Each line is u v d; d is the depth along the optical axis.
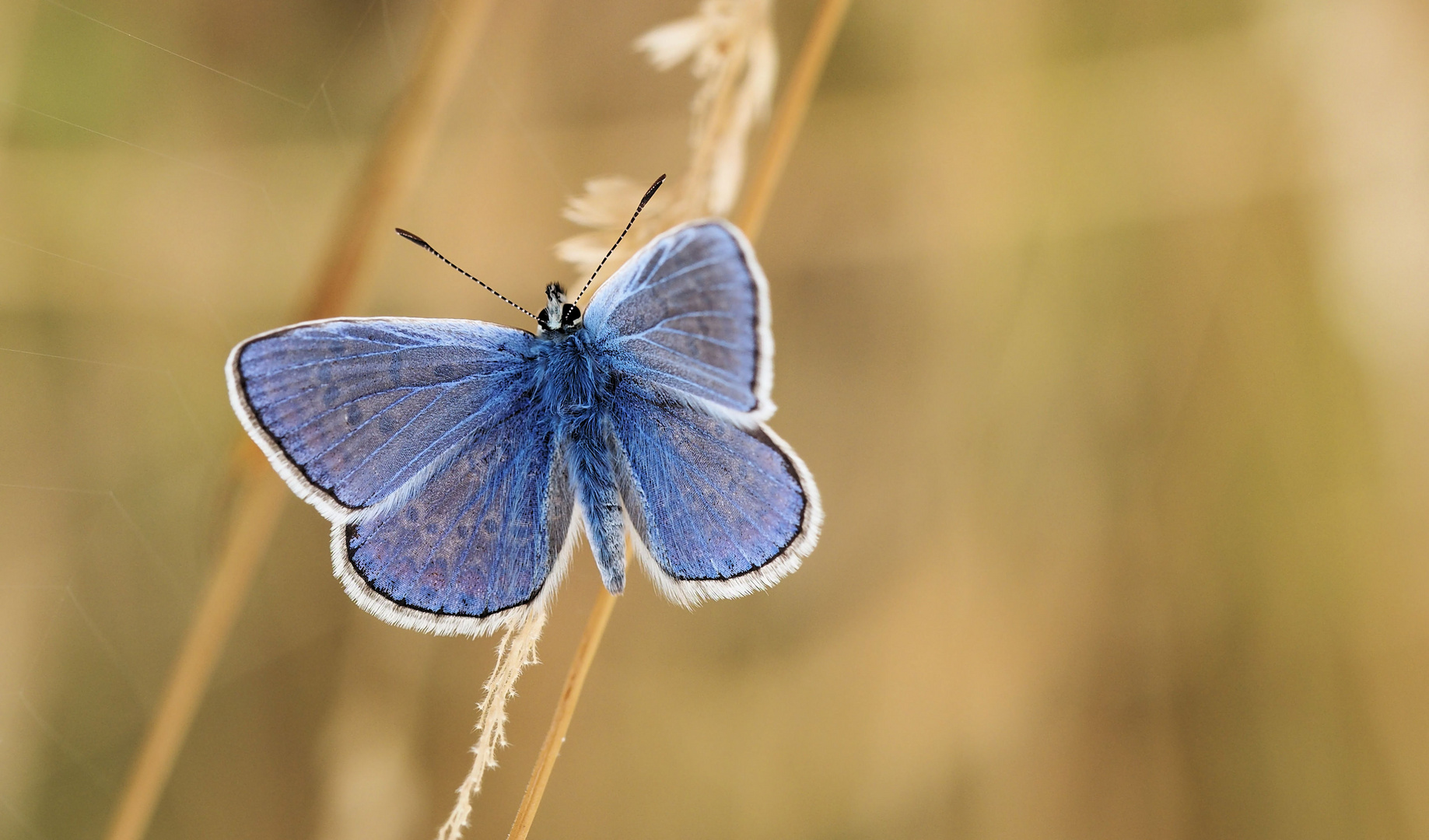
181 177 0.35
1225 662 0.36
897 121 0.36
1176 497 0.36
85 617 0.35
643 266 0.33
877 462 0.36
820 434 0.36
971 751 0.36
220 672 0.35
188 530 0.35
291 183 0.35
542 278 0.35
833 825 0.36
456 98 0.35
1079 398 0.36
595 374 0.33
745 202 0.33
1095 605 0.36
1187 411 0.36
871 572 0.36
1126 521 0.36
